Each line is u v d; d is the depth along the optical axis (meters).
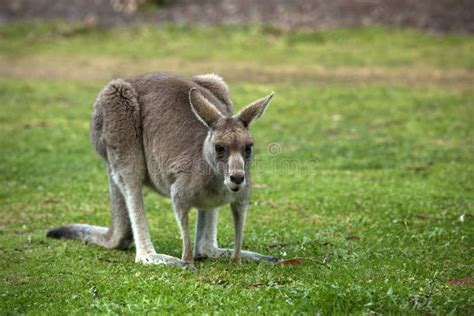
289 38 38.59
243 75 32.88
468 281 11.27
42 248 13.84
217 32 39.50
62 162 21.34
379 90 30.08
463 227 14.55
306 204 17.00
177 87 12.98
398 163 20.89
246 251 12.87
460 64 33.94
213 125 11.57
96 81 32.25
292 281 11.17
